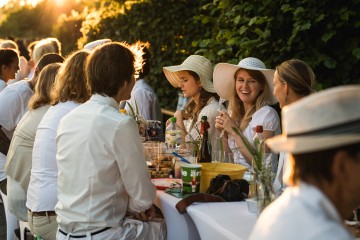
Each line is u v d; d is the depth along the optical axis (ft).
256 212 10.06
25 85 18.99
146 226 11.07
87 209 10.27
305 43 18.42
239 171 11.72
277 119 14.55
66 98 12.91
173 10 28.63
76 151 10.36
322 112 4.86
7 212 17.54
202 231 10.11
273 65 19.24
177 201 11.05
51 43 23.61
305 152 5.05
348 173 4.98
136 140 10.32
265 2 19.07
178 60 28.86
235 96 15.65
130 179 10.33
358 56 17.31
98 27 33.14
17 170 14.39
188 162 13.39
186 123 17.39
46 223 12.74
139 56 11.31
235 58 20.45
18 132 14.51
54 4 64.64
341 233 4.70
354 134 4.79
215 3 21.67
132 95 20.31
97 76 10.56
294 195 5.08
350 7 17.63
